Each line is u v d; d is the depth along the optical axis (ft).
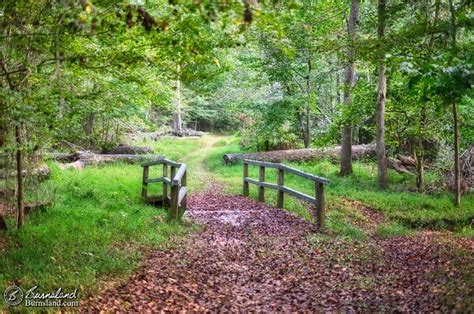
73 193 38.60
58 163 54.65
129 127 74.23
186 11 16.55
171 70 24.45
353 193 49.01
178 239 28.71
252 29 33.45
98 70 24.73
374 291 20.21
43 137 24.86
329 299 19.54
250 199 45.52
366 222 38.29
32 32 19.83
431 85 16.56
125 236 27.78
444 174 57.21
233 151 88.33
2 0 18.81
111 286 19.35
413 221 39.52
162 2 21.83
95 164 60.23
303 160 70.69
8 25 19.76
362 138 83.92
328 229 33.53
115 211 34.35
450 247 28.78
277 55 60.70
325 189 51.08
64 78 25.73
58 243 24.47
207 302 18.90
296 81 73.41
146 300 18.33
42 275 19.66
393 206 44.09
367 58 36.06
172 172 37.50
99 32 20.39
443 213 41.29
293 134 83.25
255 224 34.09
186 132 131.95
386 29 49.32
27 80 23.54
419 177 52.29
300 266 24.43
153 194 43.11
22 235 25.49
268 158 70.79
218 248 27.35
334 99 92.58
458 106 48.70
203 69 24.85
